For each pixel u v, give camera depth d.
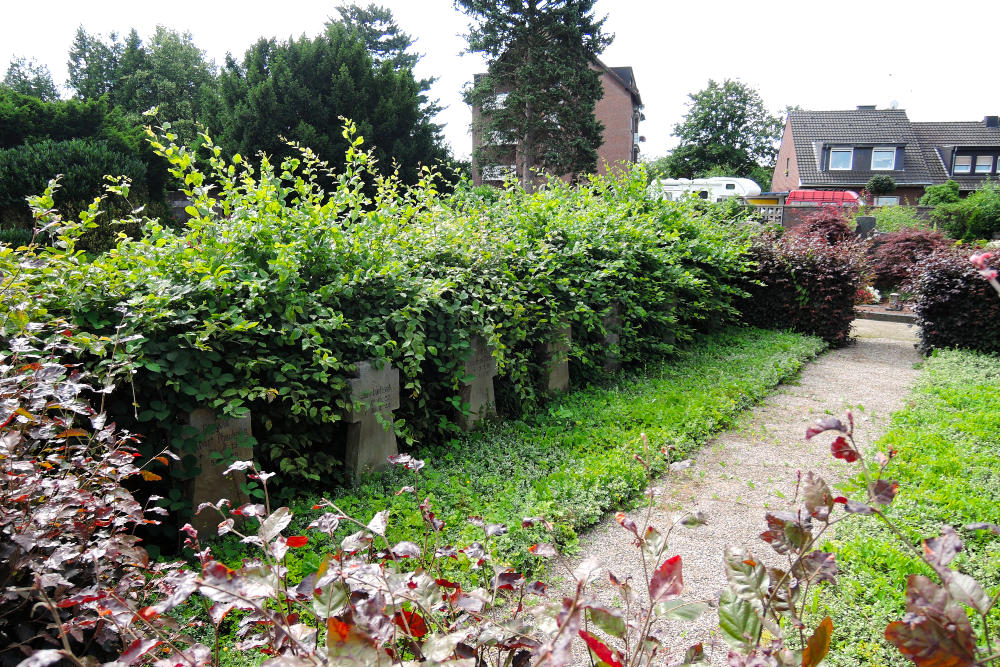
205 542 3.65
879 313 14.79
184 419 3.70
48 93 56.03
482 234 6.32
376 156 23.41
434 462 4.99
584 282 7.29
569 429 5.80
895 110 42.84
